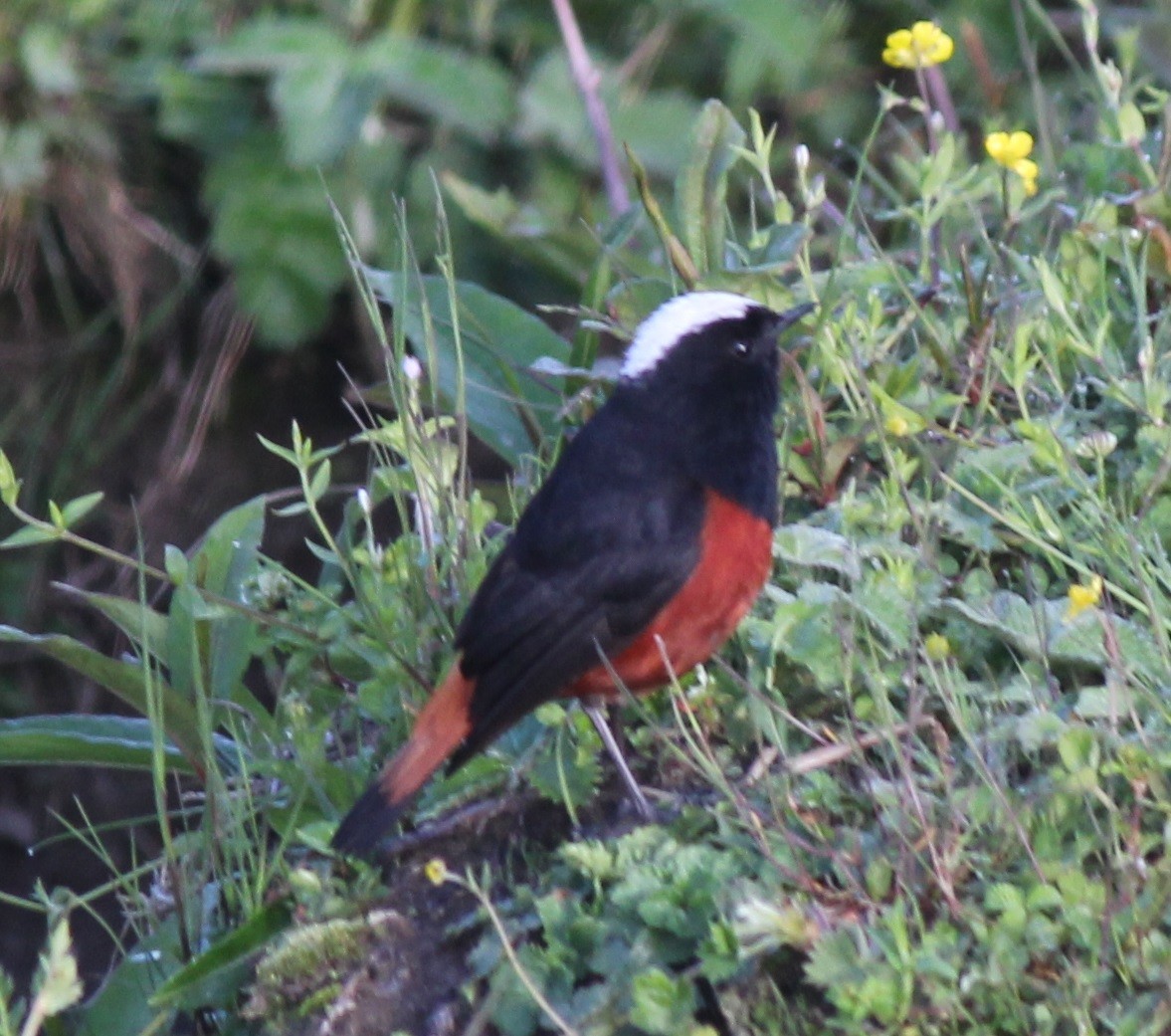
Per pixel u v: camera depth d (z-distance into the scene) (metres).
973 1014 5.96
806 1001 6.35
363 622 8.46
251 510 9.26
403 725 8.42
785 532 7.77
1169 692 6.70
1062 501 8.09
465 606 8.48
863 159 9.48
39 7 13.47
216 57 12.73
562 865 7.39
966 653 7.54
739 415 7.87
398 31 12.87
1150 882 6.09
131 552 14.83
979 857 6.31
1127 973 5.91
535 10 13.23
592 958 6.60
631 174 12.76
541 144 12.99
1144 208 8.93
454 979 7.22
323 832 7.75
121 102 13.88
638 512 7.73
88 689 15.02
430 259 13.04
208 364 14.32
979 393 8.92
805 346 9.14
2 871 15.12
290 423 14.80
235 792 8.59
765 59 12.84
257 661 13.97
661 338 7.95
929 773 7.02
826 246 11.18
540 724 8.43
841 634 7.00
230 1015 7.80
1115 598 7.67
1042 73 13.12
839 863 6.30
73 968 5.97
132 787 15.23
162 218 14.23
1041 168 11.09
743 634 8.11
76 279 14.52
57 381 14.71
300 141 12.58
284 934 7.57
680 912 6.46
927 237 9.46
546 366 9.30
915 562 7.65
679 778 7.86
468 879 7.14
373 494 9.38
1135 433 8.45
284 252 13.02
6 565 15.02
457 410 9.02
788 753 7.54
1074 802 6.41
